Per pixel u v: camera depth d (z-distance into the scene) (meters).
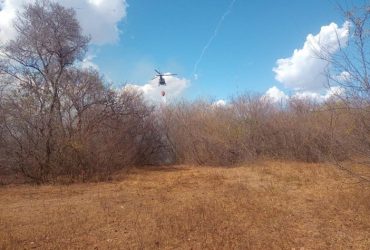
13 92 16.72
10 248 7.25
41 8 19.92
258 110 25.31
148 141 25.12
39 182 16.23
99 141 18.41
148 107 25.75
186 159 25.92
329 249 7.12
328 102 12.16
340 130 9.72
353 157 9.51
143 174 19.42
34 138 16.59
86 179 16.86
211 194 12.62
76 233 8.23
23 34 19.38
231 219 9.07
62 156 16.91
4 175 16.48
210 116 26.61
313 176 15.64
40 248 7.32
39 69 19.25
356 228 8.28
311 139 21.48
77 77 19.03
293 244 7.37
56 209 10.72
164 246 7.32
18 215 10.06
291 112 24.77
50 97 17.45
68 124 17.70
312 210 9.88
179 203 11.18
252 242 7.43
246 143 24.34
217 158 24.42
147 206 10.84
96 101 19.06
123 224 8.89
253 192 12.62
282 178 15.73
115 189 14.42
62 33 19.94
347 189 12.09
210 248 7.13
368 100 8.84
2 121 16.16
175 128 26.95
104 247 7.33
